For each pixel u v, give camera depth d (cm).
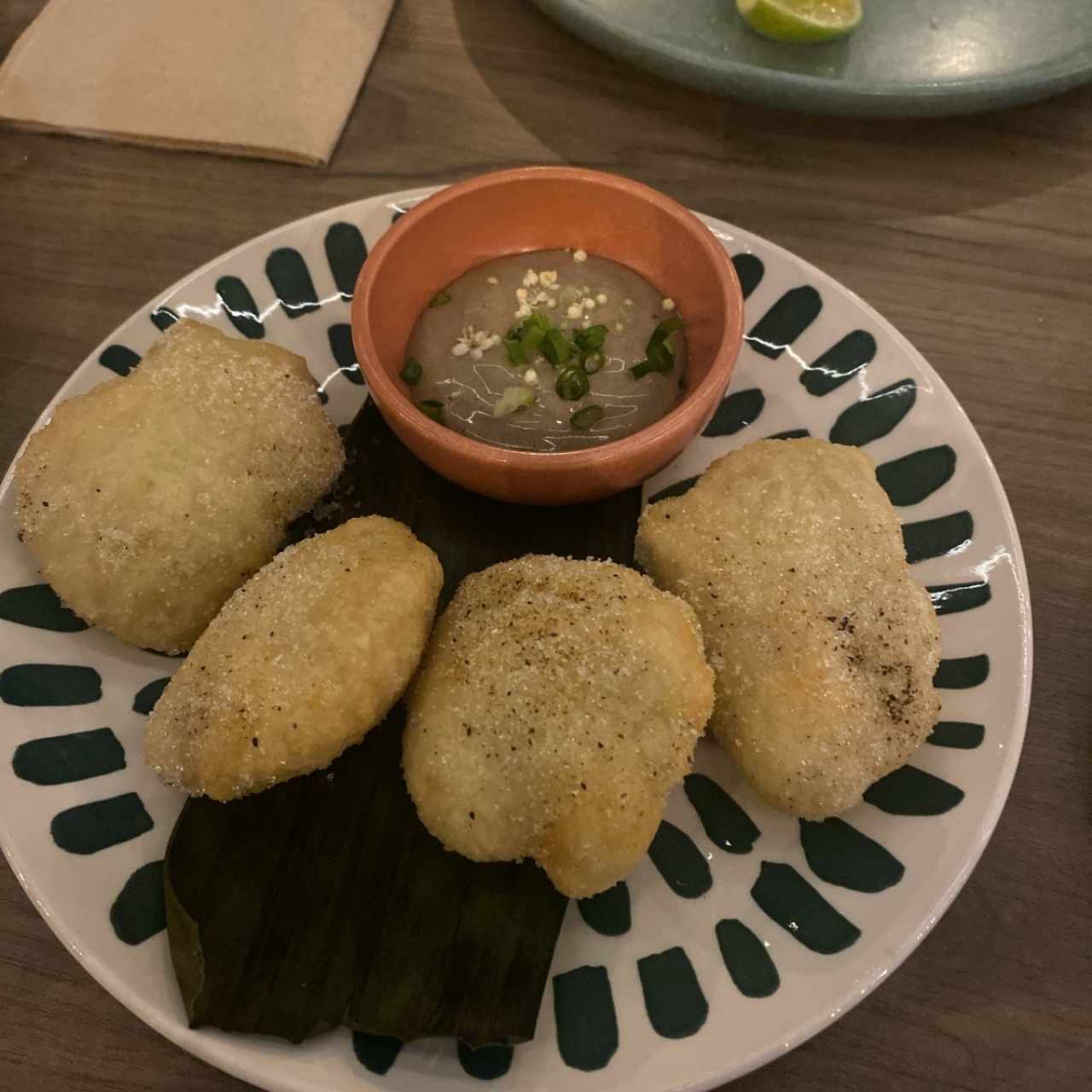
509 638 26
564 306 32
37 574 29
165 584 28
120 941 25
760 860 26
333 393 33
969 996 25
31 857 26
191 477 28
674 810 27
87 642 29
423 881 26
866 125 38
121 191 37
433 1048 24
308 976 25
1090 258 35
